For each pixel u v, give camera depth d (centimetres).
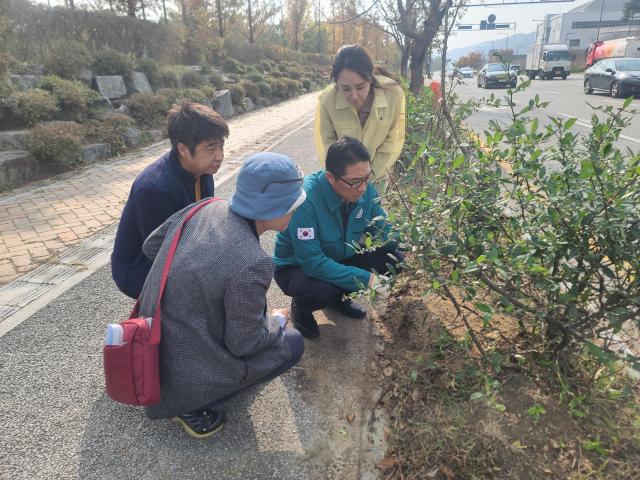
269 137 1036
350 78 281
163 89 1159
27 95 760
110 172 721
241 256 171
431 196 233
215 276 170
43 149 675
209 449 209
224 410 229
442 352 245
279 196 176
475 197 206
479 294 268
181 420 213
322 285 256
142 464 202
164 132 1034
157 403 195
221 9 2255
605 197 178
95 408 234
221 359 185
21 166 654
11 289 356
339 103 314
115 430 221
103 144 825
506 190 218
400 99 319
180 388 188
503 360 223
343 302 293
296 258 256
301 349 225
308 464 199
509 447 192
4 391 247
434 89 767
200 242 176
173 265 177
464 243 200
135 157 840
